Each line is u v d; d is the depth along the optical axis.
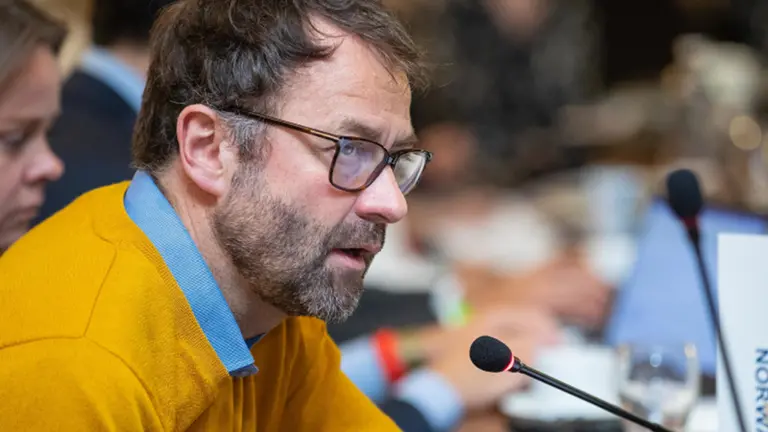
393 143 2.37
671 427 3.23
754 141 6.35
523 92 10.62
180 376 2.21
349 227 2.34
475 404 3.70
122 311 2.11
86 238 2.27
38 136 3.23
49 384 1.97
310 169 2.29
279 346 2.69
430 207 7.77
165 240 2.32
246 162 2.32
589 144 10.48
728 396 2.59
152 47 2.55
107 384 2.01
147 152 2.48
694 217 2.69
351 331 4.75
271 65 2.29
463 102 10.37
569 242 7.08
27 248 2.28
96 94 4.43
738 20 11.91
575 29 11.08
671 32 13.31
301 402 2.81
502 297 5.66
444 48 10.31
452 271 6.10
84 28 4.54
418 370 3.95
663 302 4.45
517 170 10.32
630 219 7.16
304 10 2.32
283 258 2.32
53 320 2.06
